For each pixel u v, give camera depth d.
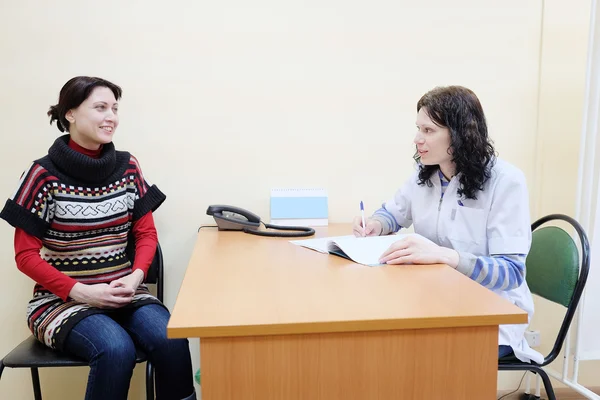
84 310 1.31
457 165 1.34
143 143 1.88
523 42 2.00
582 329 1.78
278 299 0.91
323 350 0.83
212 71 1.88
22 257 1.33
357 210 2.00
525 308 1.38
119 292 1.32
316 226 1.84
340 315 0.83
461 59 1.98
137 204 1.54
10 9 1.77
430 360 0.85
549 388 1.32
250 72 1.89
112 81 1.84
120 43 1.83
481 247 1.36
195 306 0.87
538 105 2.03
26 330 1.90
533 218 2.09
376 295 0.93
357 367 0.84
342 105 1.95
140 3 1.83
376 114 1.97
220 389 0.82
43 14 1.79
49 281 1.31
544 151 2.06
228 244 1.47
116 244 1.48
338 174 1.97
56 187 1.35
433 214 1.46
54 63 1.81
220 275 1.09
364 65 1.94
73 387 1.94
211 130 1.90
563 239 1.49
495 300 0.90
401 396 0.85
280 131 1.93
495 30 1.98
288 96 1.92
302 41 1.91
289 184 1.95
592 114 1.72
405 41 1.95
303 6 1.89
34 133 1.82
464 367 0.86
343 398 0.84
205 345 0.81
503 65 2.00
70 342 1.25
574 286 1.42
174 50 1.86
